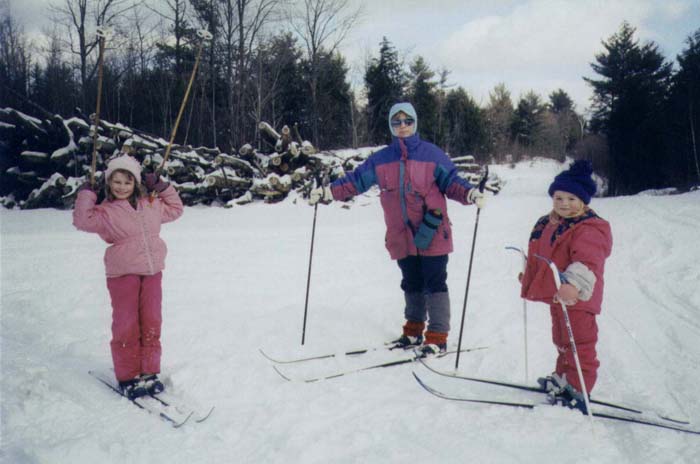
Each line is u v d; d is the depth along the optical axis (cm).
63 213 1257
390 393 318
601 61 3784
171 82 2764
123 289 321
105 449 251
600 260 279
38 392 303
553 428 267
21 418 278
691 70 2894
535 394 312
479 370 356
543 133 5722
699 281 541
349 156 1859
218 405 306
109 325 454
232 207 1437
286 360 373
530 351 385
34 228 1055
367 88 3488
